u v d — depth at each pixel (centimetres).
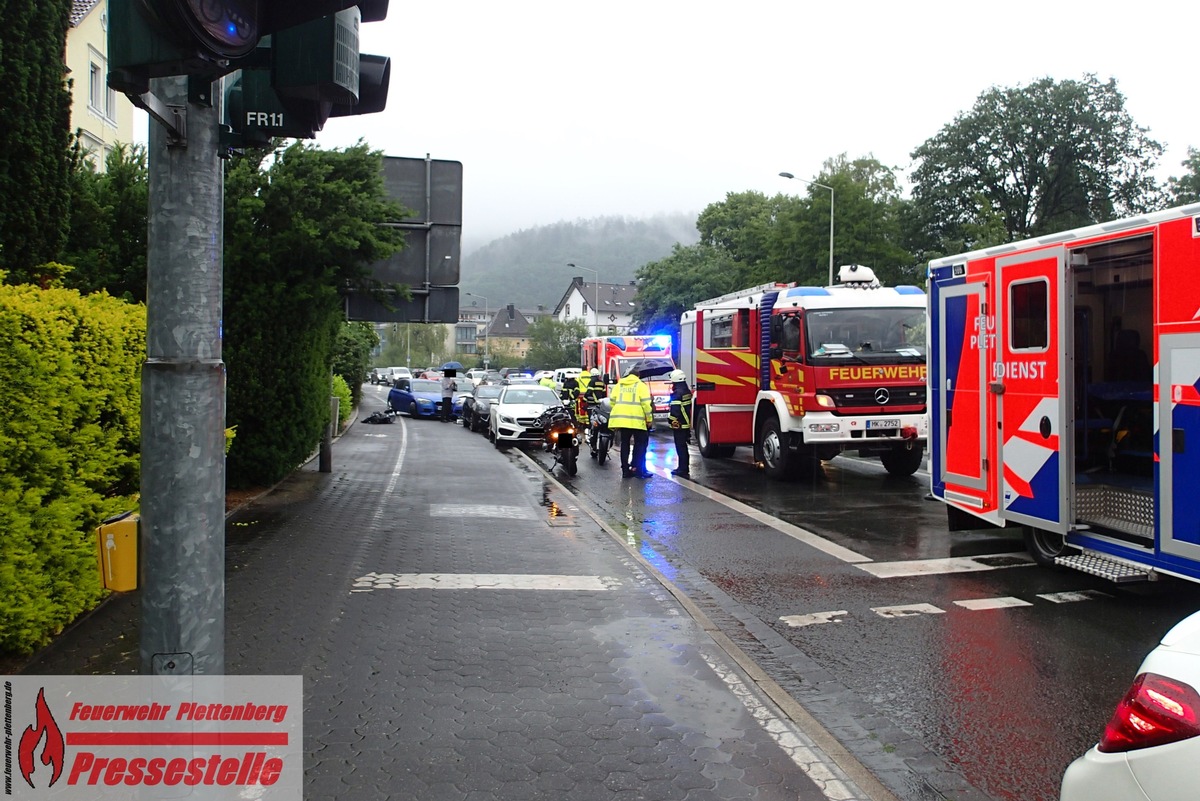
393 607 668
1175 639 282
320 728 452
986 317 858
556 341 8044
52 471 529
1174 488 640
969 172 5200
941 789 411
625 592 725
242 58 291
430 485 1377
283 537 920
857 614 696
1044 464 783
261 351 1213
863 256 4519
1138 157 5047
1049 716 495
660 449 2006
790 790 396
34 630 505
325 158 1159
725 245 7138
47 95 779
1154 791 259
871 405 1342
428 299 1284
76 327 556
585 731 454
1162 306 645
